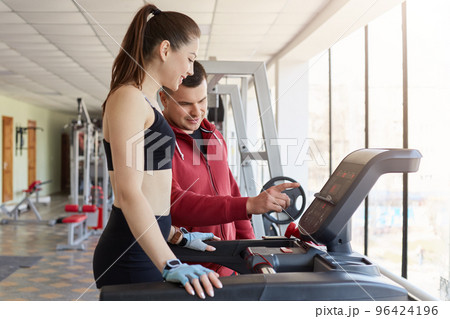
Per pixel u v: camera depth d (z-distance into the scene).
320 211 1.21
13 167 12.09
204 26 5.84
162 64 1.17
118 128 1.07
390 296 1.02
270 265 1.25
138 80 1.15
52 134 16.28
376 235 5.23
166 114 1.65
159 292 0.95
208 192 1.69
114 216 1.21
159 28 1.15
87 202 7.57
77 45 6.26
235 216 1.41
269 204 1.40
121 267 1.20
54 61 7.38
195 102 1.58
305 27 5.92
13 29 5.45
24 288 4.39
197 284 0.95
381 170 1.11
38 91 10.89
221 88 3.68
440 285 3.91
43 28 5.41
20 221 8.92
